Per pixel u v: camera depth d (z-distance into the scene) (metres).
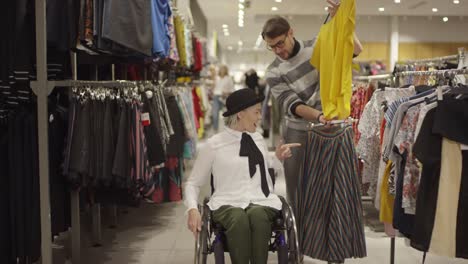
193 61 6.60
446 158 2.24
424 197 2.28
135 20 2.71
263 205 2.34
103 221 4.23
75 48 2.74
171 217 4.36
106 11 2.62
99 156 2.65
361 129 3.43
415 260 3.22
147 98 3.00
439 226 2.25
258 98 2.46
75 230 2.99
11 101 2.58
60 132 2.80
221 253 2.12
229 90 11.80
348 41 2.39
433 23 13.09
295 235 2.14
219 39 18.39
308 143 2.64
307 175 2.61
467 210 2.23
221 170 2.42
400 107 2.51
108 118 2.66
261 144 2.53
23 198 2.59
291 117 2.88
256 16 11.72
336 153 2.51
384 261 3.20
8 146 2.55
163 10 3.44
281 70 2.78
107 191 3.10
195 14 10.77
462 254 2.25
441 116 2.23
